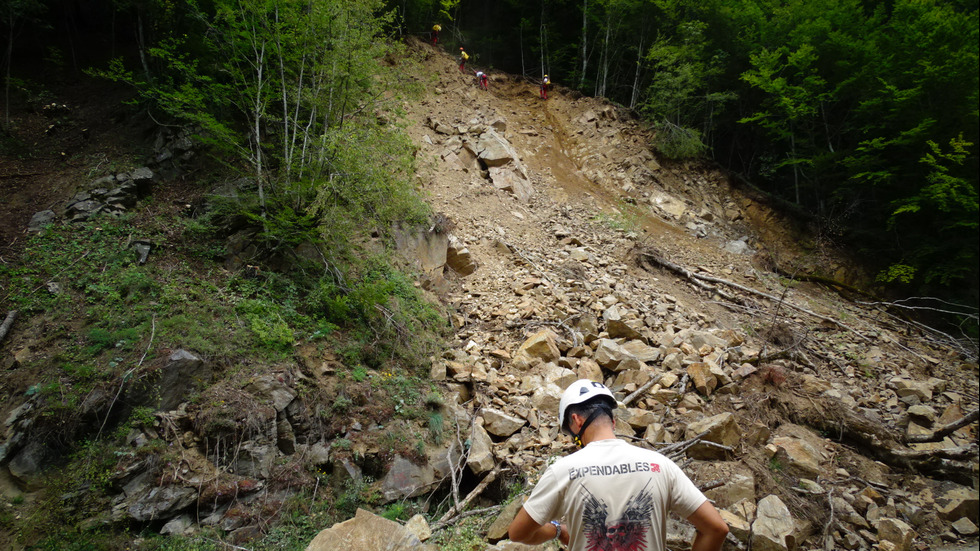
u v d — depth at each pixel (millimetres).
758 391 7645
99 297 6945
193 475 5316
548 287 10289
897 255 16219
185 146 9594
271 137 9422
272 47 8219
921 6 15930
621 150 18375
